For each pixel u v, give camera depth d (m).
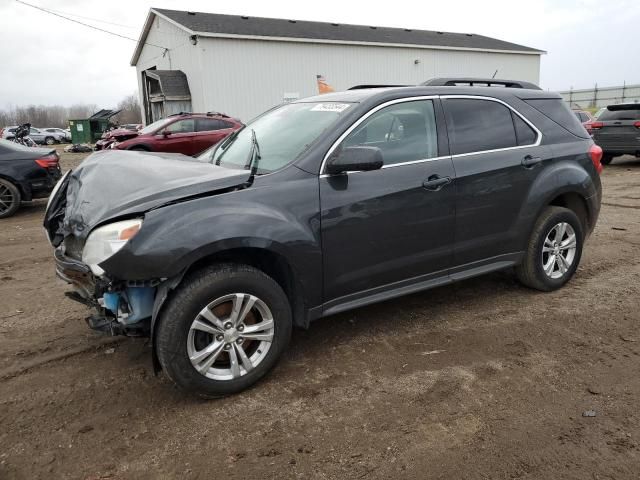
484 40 33.44
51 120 94.06
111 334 3.06
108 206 3.06
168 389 3.26
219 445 2.72
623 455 2.58
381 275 3.65
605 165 14.41
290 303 3.45
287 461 2.59
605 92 51.94
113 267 2.80
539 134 4.45
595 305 4.41
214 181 3.10
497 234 4.20
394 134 3.71
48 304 4.68
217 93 23.08
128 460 2.62
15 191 8.71
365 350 3.71
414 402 3.06
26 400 3.15
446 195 3.82
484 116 4.17
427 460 2.58
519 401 3.05
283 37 23.88
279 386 3.27
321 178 3.34
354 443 2.72
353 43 25.61
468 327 4.04
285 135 3.73
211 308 3.01
